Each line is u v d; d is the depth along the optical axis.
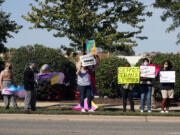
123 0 14.15
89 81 10.46
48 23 14.03
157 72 10.59
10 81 11.18
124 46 14.00
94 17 13.98
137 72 10.55
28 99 9.96
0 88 11.13
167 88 10.38
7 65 11.16
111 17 13.99
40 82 11.41
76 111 10.23
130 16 13.90
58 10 13.98
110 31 14.15
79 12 13.29
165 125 8.24
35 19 14.06
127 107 12.76
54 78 11.55
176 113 9.93
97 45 14.02
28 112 9.88
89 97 10.51
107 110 11.42
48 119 9.26
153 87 12.27
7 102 11.16
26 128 7.59
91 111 10.41
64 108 11.79
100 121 8.93
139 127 7.88
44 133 6.92
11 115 9.58
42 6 14.10
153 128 7.73
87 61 10.33
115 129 7.55
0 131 7.14
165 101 10.45
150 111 10.62
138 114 9.65
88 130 7.38
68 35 13.76
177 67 14.50
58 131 7.20
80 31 13.75
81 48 14.30
